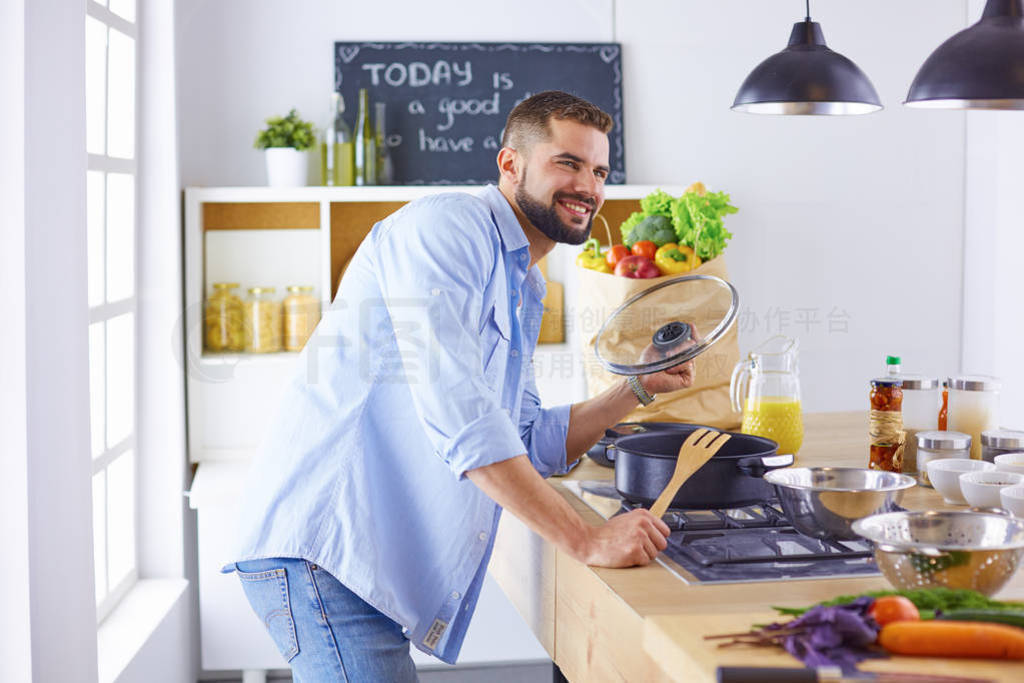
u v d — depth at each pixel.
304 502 1.64
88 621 1.88
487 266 1.56
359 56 3.54
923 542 1.20
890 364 1.95
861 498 1.37
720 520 1.54
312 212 3.57
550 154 1.66
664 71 3.70
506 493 1.40
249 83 3.50
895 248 3.89
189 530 3.33
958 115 3.88
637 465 1.62
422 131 3.58
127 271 3.06
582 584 1.42
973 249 3.87
